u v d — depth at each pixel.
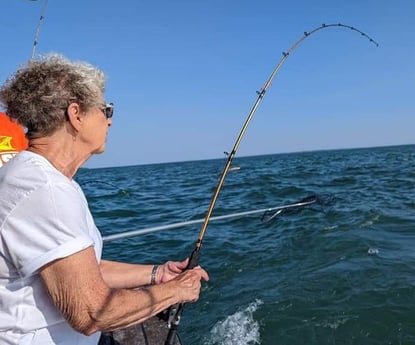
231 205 13.41
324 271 6.15
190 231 9.57
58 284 1.31
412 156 50.03
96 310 1.34
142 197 16.84
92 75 1.51
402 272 5.87
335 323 4.61
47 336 1.42
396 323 4.52
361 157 58.88
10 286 1.36
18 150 2.09
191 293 1.71
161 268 2.19
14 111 1.46
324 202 10.45
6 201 1.32
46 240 1.29
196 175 36.00
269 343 4.34
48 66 1.46
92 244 1.38
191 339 4.51
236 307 5.16
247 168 41.00
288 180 21.95
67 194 1.36
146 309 1.52
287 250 7.46
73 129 1.49
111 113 1.61
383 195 13.87
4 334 1.39
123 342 2.13
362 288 5.41
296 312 4.90
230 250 7.68
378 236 7.98
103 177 36.06
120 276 2.12
